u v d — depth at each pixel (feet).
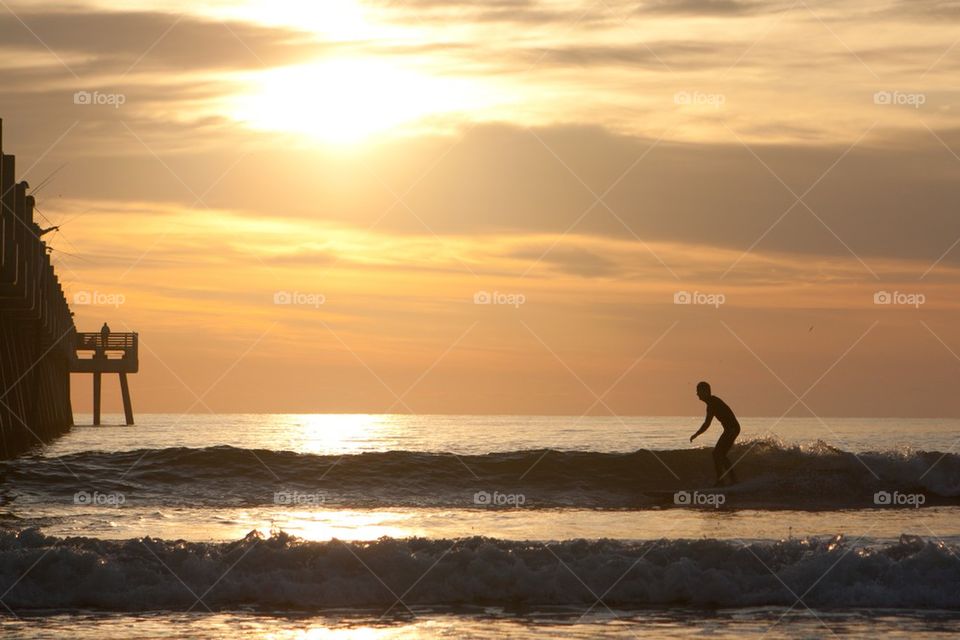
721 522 113.19
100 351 521.24
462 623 71.20
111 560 80.12
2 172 175.01
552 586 79.05
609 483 144.66
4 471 142.72
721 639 67.10
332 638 67.26
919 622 71.51
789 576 80.02
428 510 125.29
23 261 193.67
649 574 79.56
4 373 260.83
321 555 81.51
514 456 152.25
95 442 367.04
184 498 131.54
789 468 144.77
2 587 76.18
